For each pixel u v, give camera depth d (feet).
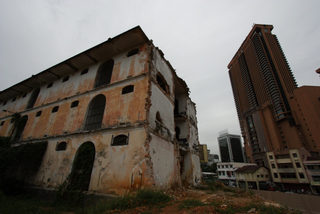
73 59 58.80
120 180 34.50
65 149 46.98
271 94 250.37
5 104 86.94
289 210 25.35
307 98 205.26
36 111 65.41
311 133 197.26
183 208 23.71
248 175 177.37
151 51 49.32
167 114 51.80
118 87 47.16
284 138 221.46
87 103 51.21
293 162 154.81
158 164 38.91
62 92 62.08
